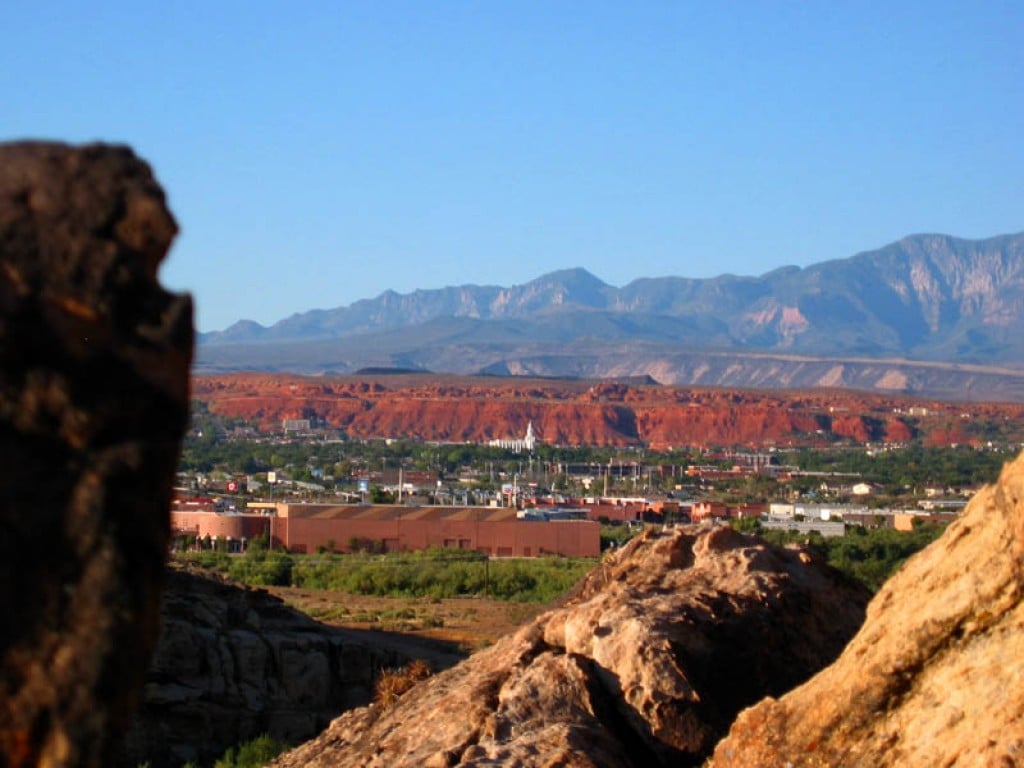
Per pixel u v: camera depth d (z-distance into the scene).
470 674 20.69
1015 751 13.38
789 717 15.68
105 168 6.91
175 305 7.02
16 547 6.39
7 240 6.66
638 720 18.27
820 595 20.91
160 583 6.83
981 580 13.98
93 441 6.70
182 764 42.59
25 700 6.29
